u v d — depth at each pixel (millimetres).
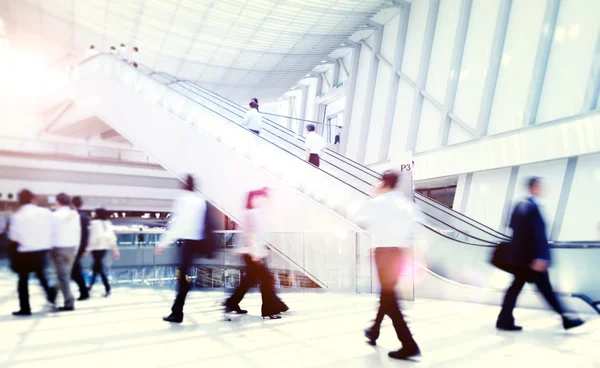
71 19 18234
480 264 7309
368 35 20547
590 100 10234
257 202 5168
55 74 22969
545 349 3475
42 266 5195
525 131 11367
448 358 3270
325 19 17375
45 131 20609
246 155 9984
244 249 5086
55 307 5473
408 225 3572
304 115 27641
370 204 3689
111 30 18594
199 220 4754
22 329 4316
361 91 21016
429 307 5508
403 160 6555
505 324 4184
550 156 10664
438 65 16109
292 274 7785
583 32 10914
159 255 8039
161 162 11250
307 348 3588
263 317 4836
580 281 5613
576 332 4059
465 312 5129
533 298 5328
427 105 16375
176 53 20781
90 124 17031
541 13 12219
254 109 10781
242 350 3531
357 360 3244
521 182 11828
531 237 4039
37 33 20484
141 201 24281
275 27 17766
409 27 17984
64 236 5312
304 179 9172
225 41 19188
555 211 10742
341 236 7098
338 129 22969
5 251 5191
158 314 5117
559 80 11391
